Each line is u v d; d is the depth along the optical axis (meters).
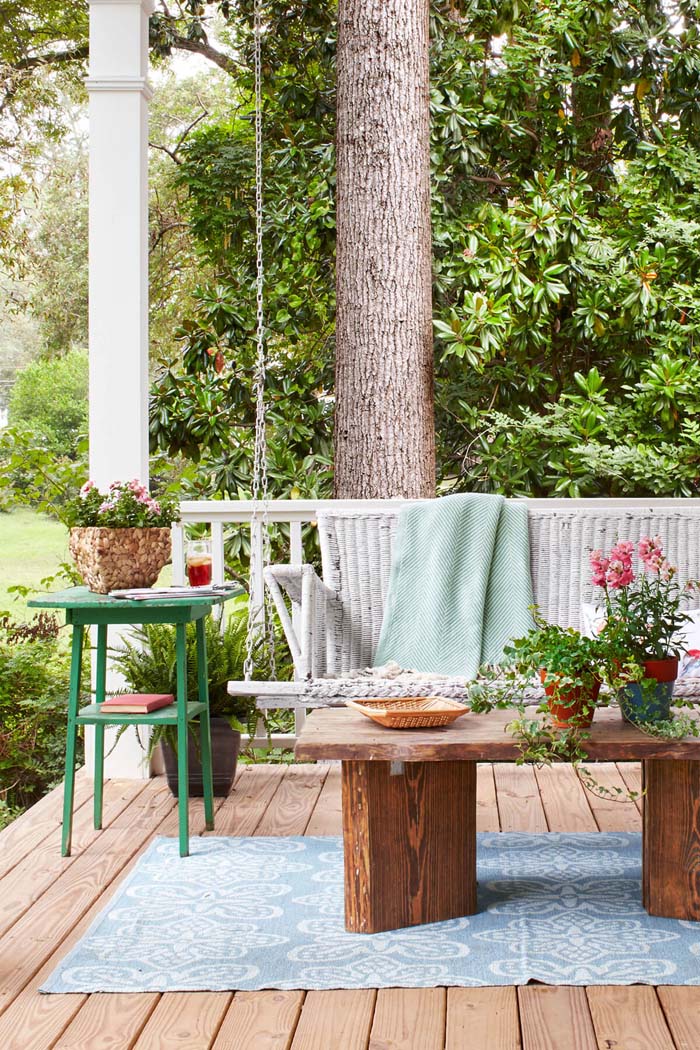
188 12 7.70
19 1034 2.02
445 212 6.48
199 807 3.59
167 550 3.38
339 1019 2.06
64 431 11.08
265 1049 1.95
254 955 2.36
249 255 7.50
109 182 3.88
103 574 3.27
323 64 6.67
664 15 7.02
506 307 5.98
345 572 3.67
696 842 2.52
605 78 6.91
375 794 2.48
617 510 3.66
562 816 3.44
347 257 5.09
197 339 6.70
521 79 6.81
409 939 2.43
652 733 2.36
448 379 6.97
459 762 2.58
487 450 6.50
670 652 2.56
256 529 3.71
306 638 3.20
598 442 6.67
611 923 2.50
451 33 6.77
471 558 3.54
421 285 5.11
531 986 2.18
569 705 2.38
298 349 7.20
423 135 5.12
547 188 6.37
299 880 2.84
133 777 3.98
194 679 3.60
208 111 11.33
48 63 9.63
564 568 3.66
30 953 2.42
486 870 2.92
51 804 3.68
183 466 7.50
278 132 7.06
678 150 7.10
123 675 3.89
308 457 6.27
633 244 6.84
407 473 5.06
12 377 11.16
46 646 5.09
